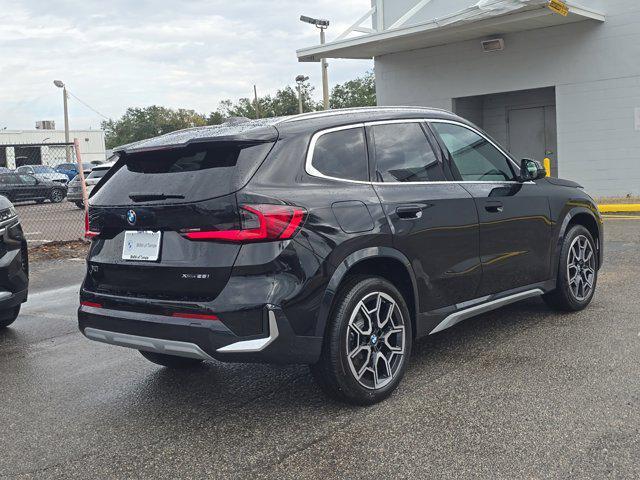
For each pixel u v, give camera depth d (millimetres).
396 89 19328
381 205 4297
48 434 4113
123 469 3570
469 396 4242
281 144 4035
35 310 7859
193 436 3941
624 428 3652
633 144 15484
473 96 18500
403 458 3473
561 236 5855
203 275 3809
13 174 31125
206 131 4281
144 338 4039
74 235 16297
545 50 16453
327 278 3918
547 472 3230
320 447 3668
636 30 15109
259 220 3736
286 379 4852
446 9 18094
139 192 4137
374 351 4223
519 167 5586
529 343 5254
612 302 6418
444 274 4691
